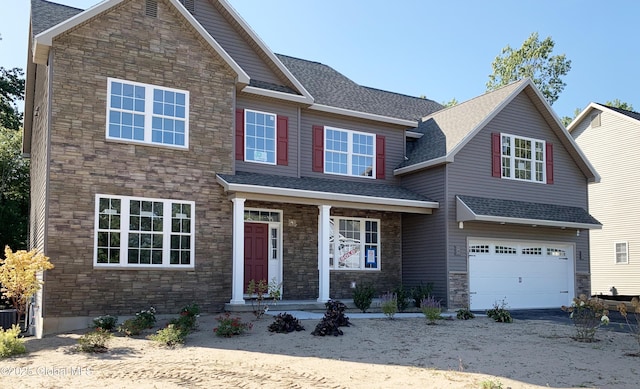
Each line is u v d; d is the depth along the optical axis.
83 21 14.77
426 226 20.50
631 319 18.98
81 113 14.67
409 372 9.43
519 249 21.50
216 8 18.69
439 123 22.75
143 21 15.74
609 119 29.98
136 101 15.50
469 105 22.62
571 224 21.23
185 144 16.12
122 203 15.01
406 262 21.27
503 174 21.28
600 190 30.09
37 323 14.73
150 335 12.62
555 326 15.64
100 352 10.97
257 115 18.64
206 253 16.09
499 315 16.67
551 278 22.20
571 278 22.73
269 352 10.99
